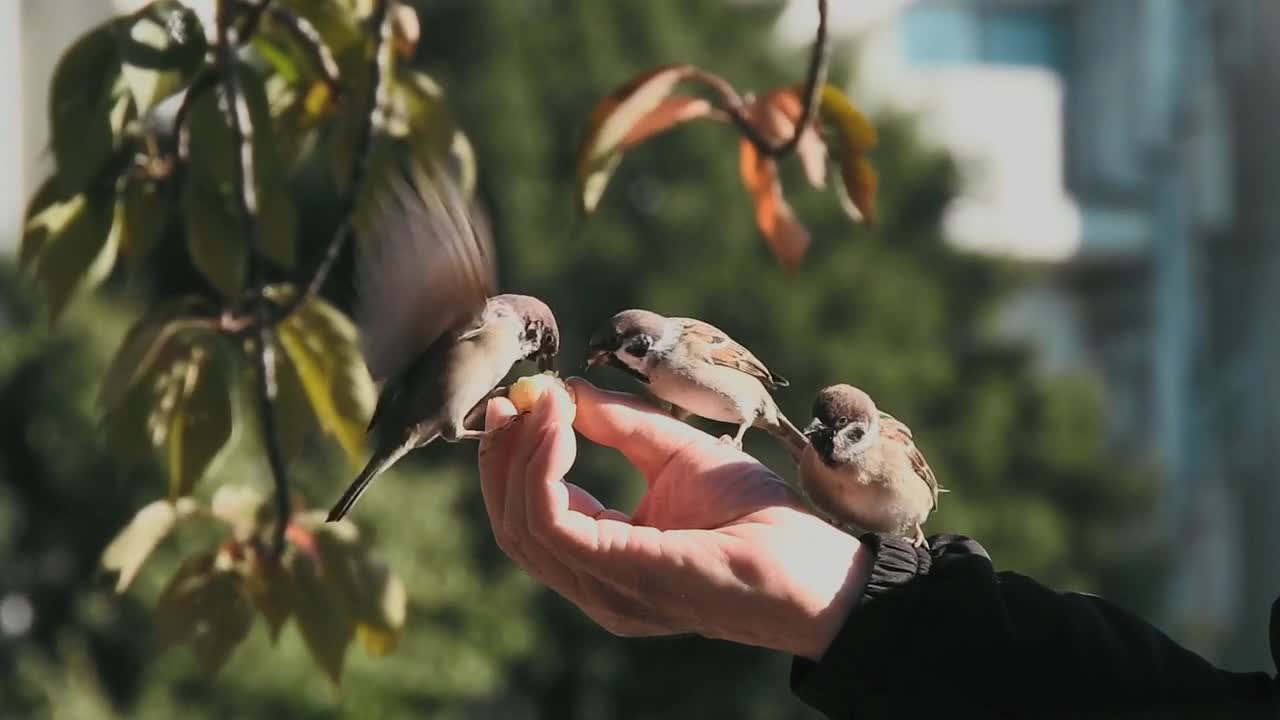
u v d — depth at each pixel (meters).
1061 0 20.19
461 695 11.71
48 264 3.32
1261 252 18.33
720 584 2.75
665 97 3.66
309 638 3.38
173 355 3.26
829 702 2.69
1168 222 18.86
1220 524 18.12
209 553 3.39
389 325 2.87
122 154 3.36
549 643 12.94
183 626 3.35
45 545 12.41
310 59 3.55
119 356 3.27
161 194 3.40
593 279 14.05
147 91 3.20
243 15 3.37
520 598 12.62
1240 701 2.61
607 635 12.94
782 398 13.66
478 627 12.16
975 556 2.78
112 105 3.21
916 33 19.78
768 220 3.87
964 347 14.90
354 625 3.40
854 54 15.45
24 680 11.20
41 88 15.48
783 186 14.23
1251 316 18.36
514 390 2.91
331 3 3.46
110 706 11.31
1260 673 2.68
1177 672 2.66
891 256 14.64
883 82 16.33
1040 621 2.70
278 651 10.83
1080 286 19.56
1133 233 19.14
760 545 2.78
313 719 10.98
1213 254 18.80
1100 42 20.05
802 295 13.80
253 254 3.25
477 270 2.83
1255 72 18.52
